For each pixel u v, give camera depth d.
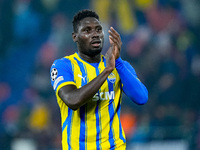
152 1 45.69
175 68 40.09
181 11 45.59
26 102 39.31
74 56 11.96
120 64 11.58
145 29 43.88
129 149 28.25
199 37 44.53
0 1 45.94
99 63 11.98
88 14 11.67
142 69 40.22
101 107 11.49
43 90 40.22
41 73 41.47
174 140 28.16
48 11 45.91
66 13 45.72
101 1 44.78
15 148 28.56
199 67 41.31
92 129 11.41
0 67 43.16
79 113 11.38
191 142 27.52
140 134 28.45
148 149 28.22
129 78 11.62
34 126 33.09
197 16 45.59
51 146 29.39
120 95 11.98
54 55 42.53
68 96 10.58
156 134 28.39
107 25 43.31
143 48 42.00
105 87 11.59
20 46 44.62
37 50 43.75
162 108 35.31
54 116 36.47
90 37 11.44
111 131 11.59
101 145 11.45
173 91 37.44
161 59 40.78
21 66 42.97
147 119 33.75
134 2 45.16
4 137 28.73
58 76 11.32
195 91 38.09
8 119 38.78
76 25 11.73
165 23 44.56
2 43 44.84
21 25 45.16
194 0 46.16
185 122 32.41
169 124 32.53
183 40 43.34
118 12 44.28
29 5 46.12
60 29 44.62
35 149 28.94
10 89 41.44
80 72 11.65
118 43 11.10
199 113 34.97
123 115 35.41
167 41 42.72
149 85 39.28
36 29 45.25
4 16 45.66
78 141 11.44
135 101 11.93
